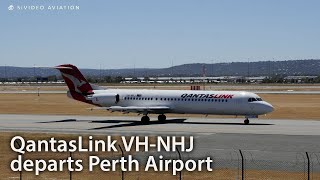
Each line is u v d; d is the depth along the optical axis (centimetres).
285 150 4919
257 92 16325
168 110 7562
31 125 7206
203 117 8494
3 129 6694
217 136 5903
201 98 7412
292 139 5650
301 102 11975
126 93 7862
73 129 6688
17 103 12106
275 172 3925
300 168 4069
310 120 7925
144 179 3722
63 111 9894
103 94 7875
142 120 7519
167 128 6769
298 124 7269
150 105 7650
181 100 7500
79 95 8044
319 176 3772
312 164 4234
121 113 9300
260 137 5812
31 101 12838
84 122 7656
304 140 5572
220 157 4544
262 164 4231
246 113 7225
